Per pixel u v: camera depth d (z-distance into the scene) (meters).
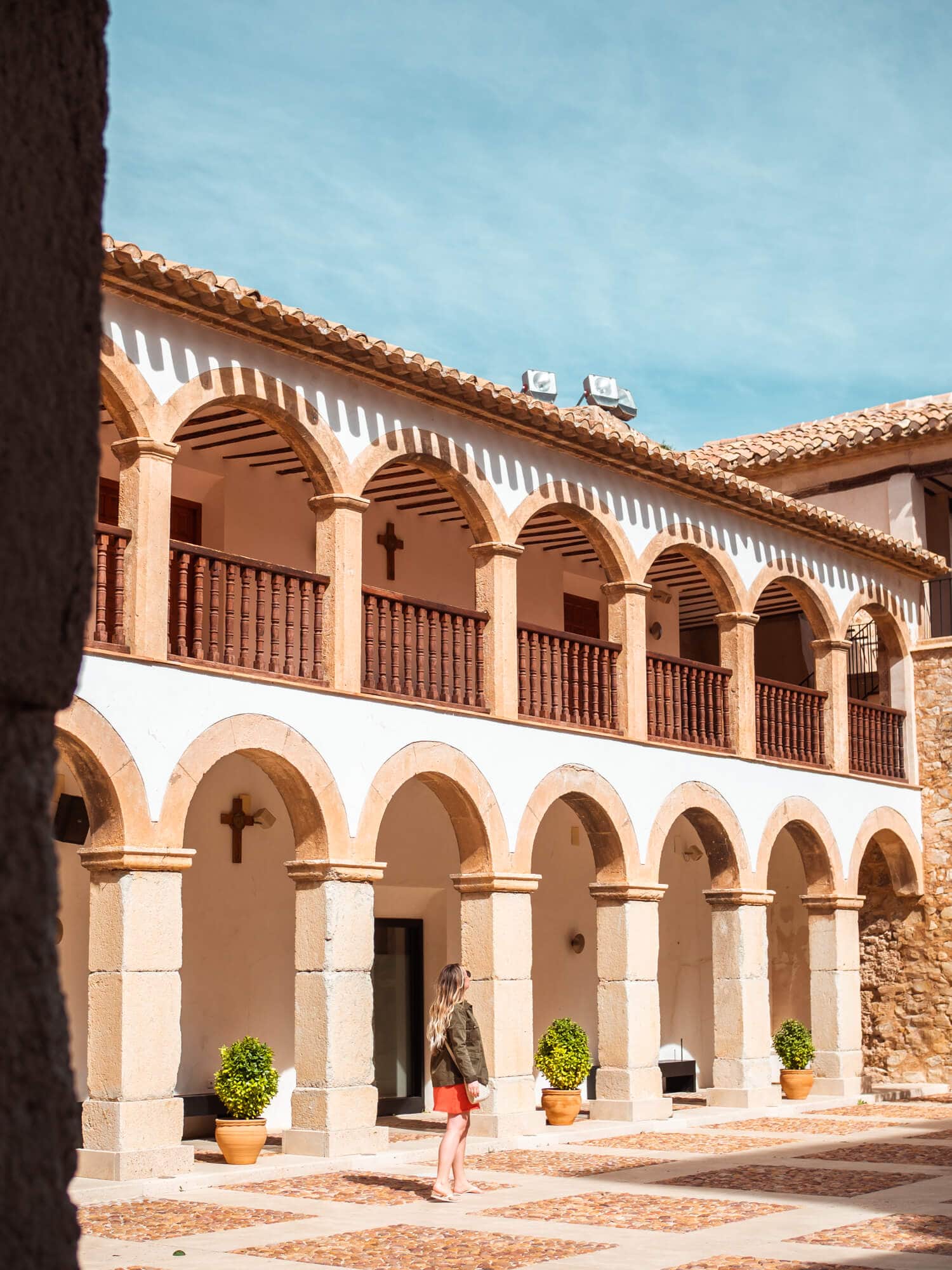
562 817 20.70
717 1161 13.81
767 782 19.61
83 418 1.68
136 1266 8.58
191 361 12.85
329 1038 13.30
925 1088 21.50
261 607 14.83
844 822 21.05
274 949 16.52
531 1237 9.67
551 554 21.23
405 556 18.88
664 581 22.73
